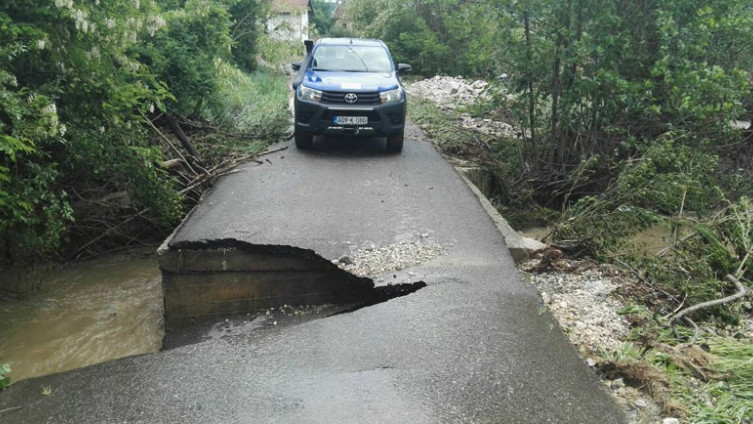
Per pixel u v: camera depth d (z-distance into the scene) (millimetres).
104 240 8617
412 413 3672
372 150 11125
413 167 9867
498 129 13492
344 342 4562
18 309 6957
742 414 3793
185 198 8625
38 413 3842
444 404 3768
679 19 9891
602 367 4289
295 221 7055
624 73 10492
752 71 11219
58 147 7316
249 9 19641
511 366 4207
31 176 6695
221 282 6336
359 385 3979
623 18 10102
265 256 6281
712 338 5008
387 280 5633
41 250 7191
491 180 10992
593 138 10727
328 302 6422
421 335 4625
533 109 11219
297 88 10617
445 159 10594
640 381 4129
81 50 6988
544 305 5184
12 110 5750
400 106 10398
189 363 4367
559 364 4262
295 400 3836
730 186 10164
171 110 10977
